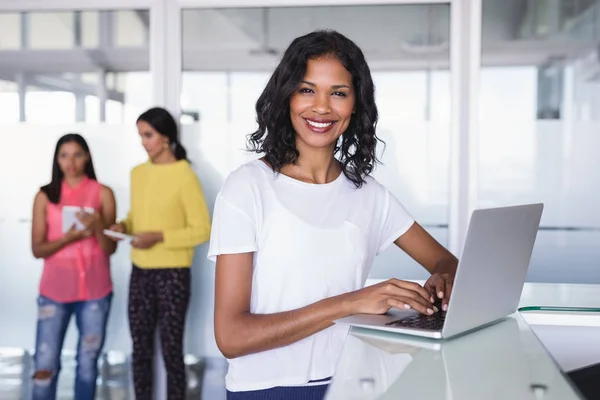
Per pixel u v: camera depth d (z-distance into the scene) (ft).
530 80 11.00
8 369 11.87
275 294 4.97
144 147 10.87
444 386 3.30
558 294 6.56
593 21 10.83
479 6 10.94
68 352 11.60
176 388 10.89
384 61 11.23
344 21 11.25
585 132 10.98
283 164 5.10
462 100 11.12
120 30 11.49
